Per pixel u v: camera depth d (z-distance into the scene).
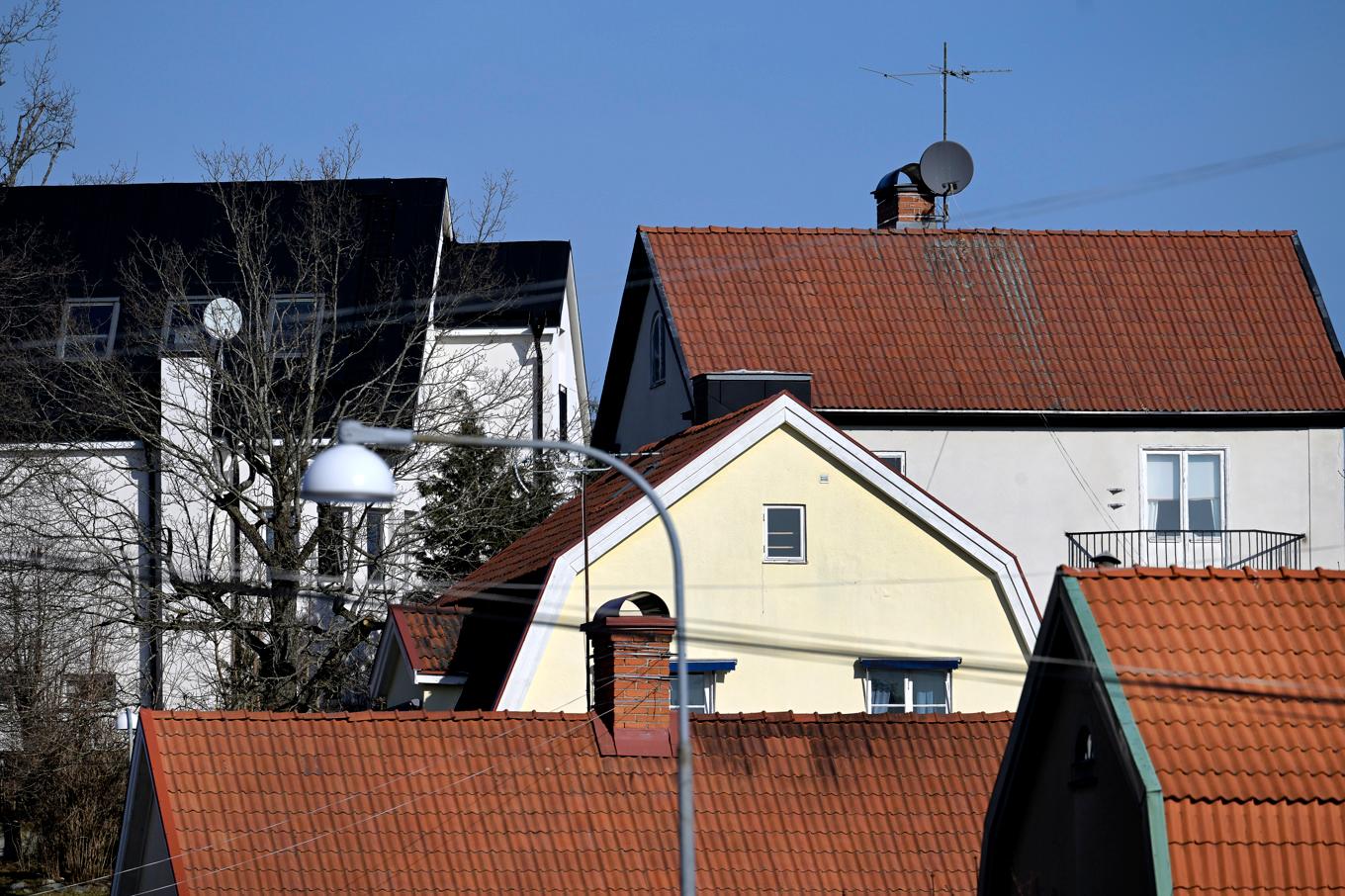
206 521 159.50
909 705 114.06
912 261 152.50
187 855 87.00
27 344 170.88
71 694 145.50
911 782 94.94
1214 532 145.38
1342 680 73.25
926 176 163.38
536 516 157.12
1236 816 67.88
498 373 183.62
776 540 114.31
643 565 112.62
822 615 114.00
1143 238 157.12
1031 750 81.81
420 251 179.50
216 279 178.62
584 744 93.81
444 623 121.56
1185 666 73.38
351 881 87.31
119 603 144.00
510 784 91.62
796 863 91.00
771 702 112.88
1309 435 147.38
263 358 144.50
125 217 186.62
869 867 91.38
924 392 142.75
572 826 90.50
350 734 92.50
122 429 164.88
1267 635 75.12
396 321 162.25
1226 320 151.75
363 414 151.38
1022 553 143.12
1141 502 145.12
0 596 143.62
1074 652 76.50
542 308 188.25
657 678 95.06
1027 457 144.00
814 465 115.19
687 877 60.69
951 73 169.50
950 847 92.62
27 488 150.88
